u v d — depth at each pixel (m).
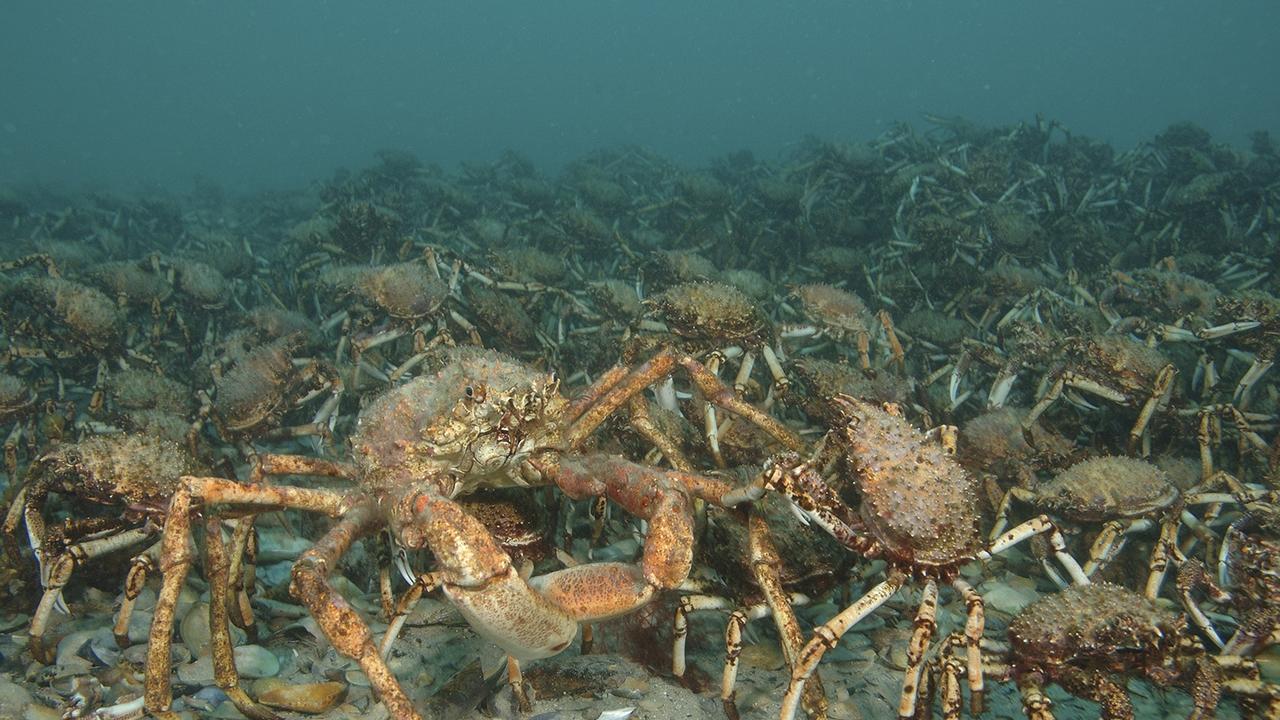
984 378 1.26
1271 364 1.05
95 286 1.35
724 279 1.50
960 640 0.58
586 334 1.44
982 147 2.47
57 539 0.69
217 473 0.90
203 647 0.70
